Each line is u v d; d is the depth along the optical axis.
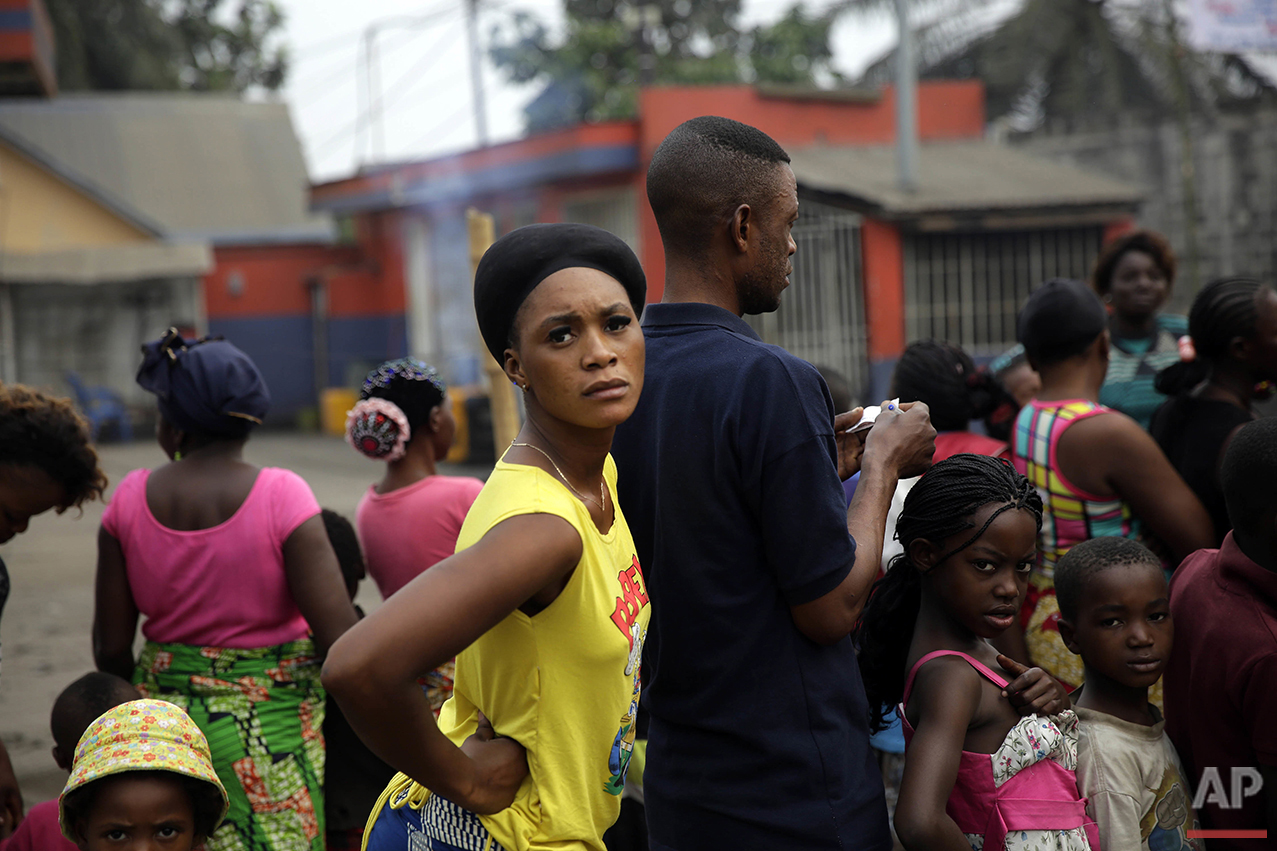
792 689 1.88
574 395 1.53
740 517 1.88
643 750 2.81
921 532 2.15
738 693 1.89
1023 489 2.15
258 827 2.62
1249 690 2.16
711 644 1.90
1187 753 2.32
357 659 1.39
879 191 11.67
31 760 4.30
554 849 1.62
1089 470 2.82
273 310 19.36
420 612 1.42
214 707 2.62
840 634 1.87
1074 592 2.26
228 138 21.48
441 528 3.17
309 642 2.72
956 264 11.88
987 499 2.11
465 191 15.02
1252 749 2.20
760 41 20.58
